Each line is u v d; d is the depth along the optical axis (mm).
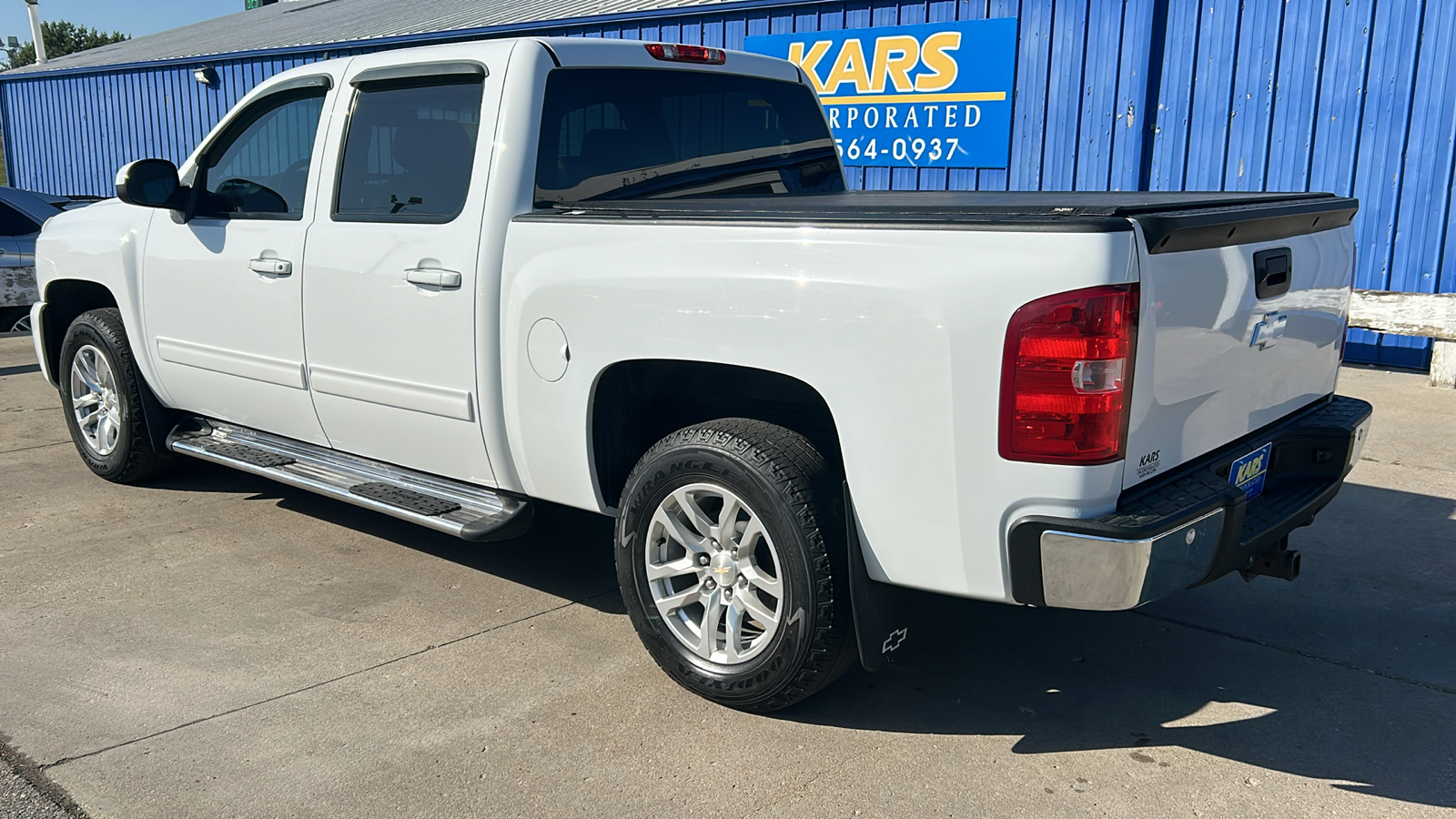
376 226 3713
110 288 4910
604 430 3309
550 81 3490
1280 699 3186
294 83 4102
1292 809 2615
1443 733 2977
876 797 2666
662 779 2742
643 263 3039
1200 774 2773
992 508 2561
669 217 3021
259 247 4141
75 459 5867
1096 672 3367
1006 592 2619
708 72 4059
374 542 4535
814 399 3102
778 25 10570
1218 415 2885
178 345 4629
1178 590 2576
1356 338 8180
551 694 3195
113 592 3967
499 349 3449
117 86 18406
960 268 2516
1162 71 8562
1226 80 8289
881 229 2633
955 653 3498
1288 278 3049
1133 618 3783
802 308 2736
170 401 4926
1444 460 5613
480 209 3420
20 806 2592
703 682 3080
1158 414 2596
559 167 3531
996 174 9516
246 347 4309
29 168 21000
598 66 3654
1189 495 2635
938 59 9609
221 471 5621
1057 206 2693
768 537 2881
